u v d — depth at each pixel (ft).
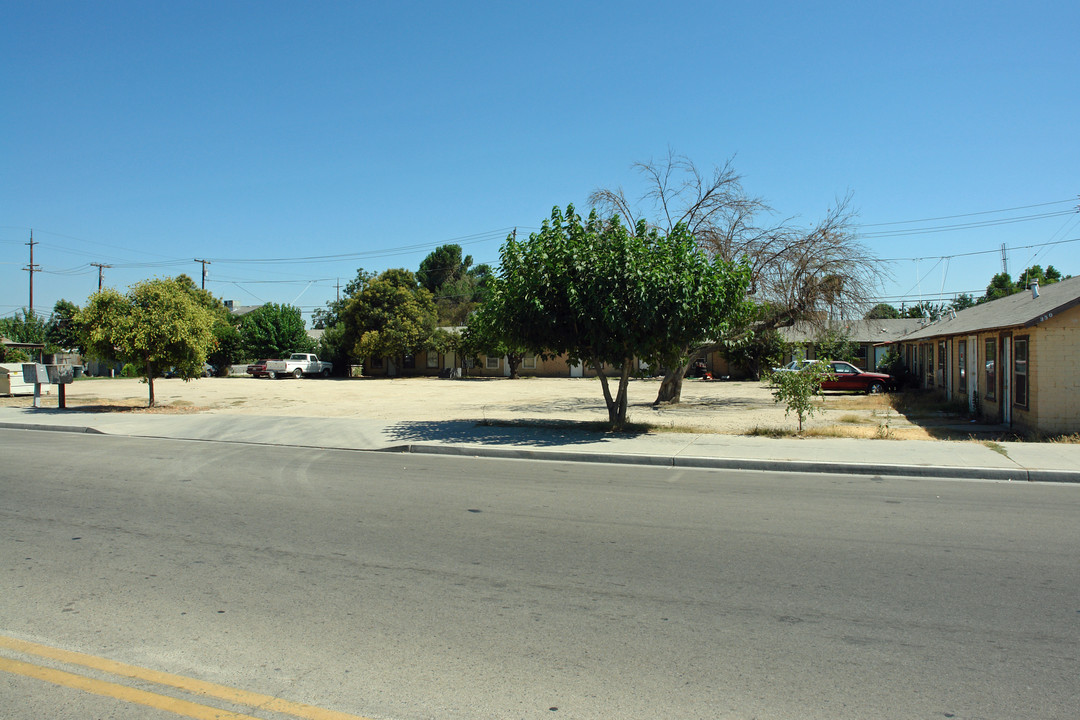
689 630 14.96
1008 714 11.53
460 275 282.36
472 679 12.77
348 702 11.97
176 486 30.94
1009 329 52.31
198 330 70.49
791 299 76.18
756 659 13.57
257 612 15.92
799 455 37.93
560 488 30.78
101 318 66.18
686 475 34.40
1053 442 43.86
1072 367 47.21
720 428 52.49
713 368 149.28
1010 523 24.21
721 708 11.73
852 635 14.67
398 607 16.25
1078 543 21.61
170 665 13.32
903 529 23.36
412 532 22.89
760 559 19.95
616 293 45.55
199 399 91.76
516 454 40.93
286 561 19.70
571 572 18.80
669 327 45.88
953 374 75.77
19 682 12.67
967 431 53.06
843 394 97.19
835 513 25.77
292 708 11.78
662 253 47.34
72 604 16.37
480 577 18.39
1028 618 15.56
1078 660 13.48
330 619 15.53
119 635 14.65
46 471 34.88
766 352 128.67
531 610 16.08
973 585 17.72
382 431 49.70
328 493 29.48
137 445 45.60
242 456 40.78
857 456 37.40
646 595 17.04
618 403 51.47
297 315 183.32
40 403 78.23
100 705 11.89
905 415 66.33
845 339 104.94
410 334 157.79
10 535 22.35
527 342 50.52
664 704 11.86
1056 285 68.54
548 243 48.52
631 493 29.63
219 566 19.22
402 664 13.35
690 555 20.34
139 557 20.02
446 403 85.66
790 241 76.43
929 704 11.85
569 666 13.28
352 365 178.60
